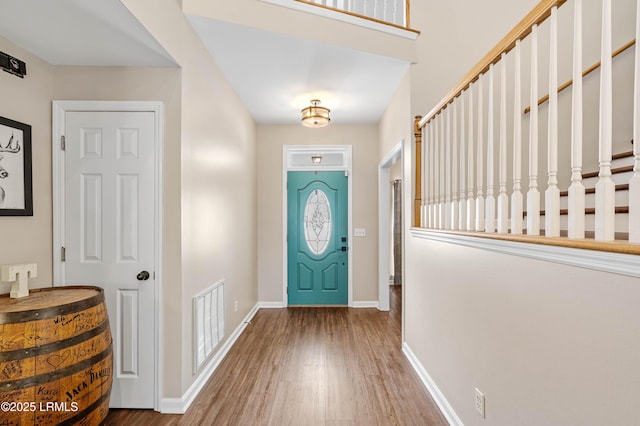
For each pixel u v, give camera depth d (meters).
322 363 2.96
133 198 2.26
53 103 2.23
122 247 2.26
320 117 3.86
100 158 2.26
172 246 2.25
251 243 4.45
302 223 4.98
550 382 1.19
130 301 2.26
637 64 0.87
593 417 1.01
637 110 0.89
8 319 1.48
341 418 2.14
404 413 2.20
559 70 2.86
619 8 2.58
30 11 1.65
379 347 3.33
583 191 1.10
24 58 2.03
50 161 2.22
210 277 2.82
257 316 4.42
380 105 4.03
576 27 1.09
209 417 2.16
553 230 1.20
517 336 1.39
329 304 4.96
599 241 0.98
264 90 3.56
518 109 1.43
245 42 2.62
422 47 3.04
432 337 2.44
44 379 1.53
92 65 2.25
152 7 1.87
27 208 2.03
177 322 2.25
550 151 1.22
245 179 4.07
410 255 3.02
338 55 2.85
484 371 1.67
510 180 2.87
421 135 2.87
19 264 1.96
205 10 2.29
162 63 2.21
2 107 1.90
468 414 1.85
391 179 6.44
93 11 1.65
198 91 2.55
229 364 2.95
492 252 1.59
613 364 0.94
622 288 0.91
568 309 1.10
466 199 2.03
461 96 1.99
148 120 2.26
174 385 2.23
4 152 1.89
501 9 3.08
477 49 3.05
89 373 1.69
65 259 2.25
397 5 3.44
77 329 1.66
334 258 4.96
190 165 2.41
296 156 5.11
